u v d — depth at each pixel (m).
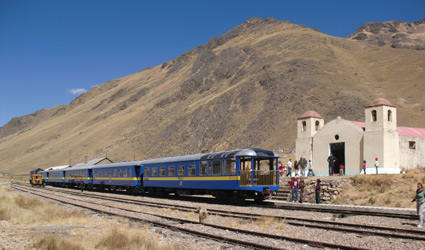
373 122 31.55
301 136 38.19
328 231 13.38
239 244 11.18
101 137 142.38
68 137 165.62
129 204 25.92
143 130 127.62
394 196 23.12
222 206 23.22
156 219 17.03
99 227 15.02
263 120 88.44
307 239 12.10
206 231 13.55
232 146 85.94
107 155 119.75
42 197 33.81
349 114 78.62
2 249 10.69
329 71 103.62
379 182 25.08
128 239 11.55
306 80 97.31
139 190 37.09
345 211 19.36
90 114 195.38
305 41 132.88
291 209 21.09
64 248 10.78
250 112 95.88
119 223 16.20
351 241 11.59
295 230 13.75
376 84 96.56
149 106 153.75
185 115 114.19
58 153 146.12
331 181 26.53
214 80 138.12
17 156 168.88
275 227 14.40
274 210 20.36
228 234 12.84
